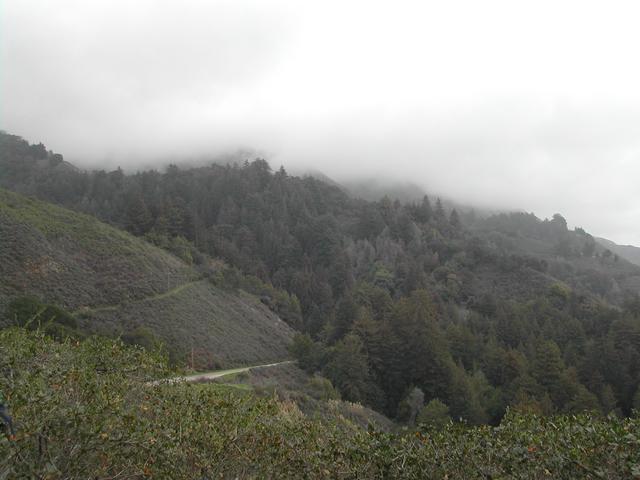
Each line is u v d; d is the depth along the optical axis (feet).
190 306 154.10
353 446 22.43
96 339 27.99
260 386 98.37
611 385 144.77
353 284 279.49
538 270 318.24
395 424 119.34
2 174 392.06
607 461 19.66
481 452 21.47
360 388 136.05
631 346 157.07
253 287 225.76
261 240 334.24
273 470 21.91
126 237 179.93
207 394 25.43
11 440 13.98
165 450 18.10
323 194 465.06
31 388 17.60
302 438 23.76
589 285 344.28
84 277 136.87
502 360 158.20
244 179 423.23
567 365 161.99
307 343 154.51
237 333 158.10
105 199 328.49
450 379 139.13
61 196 340.80
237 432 22.25
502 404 135.54
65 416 15.88
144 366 25.68
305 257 317.42
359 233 387.96
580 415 22.89
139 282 149.79
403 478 20.92
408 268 298.97
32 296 113.09
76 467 15.88
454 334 175.83
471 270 320.09
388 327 157.89
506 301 265.54
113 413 17.93
